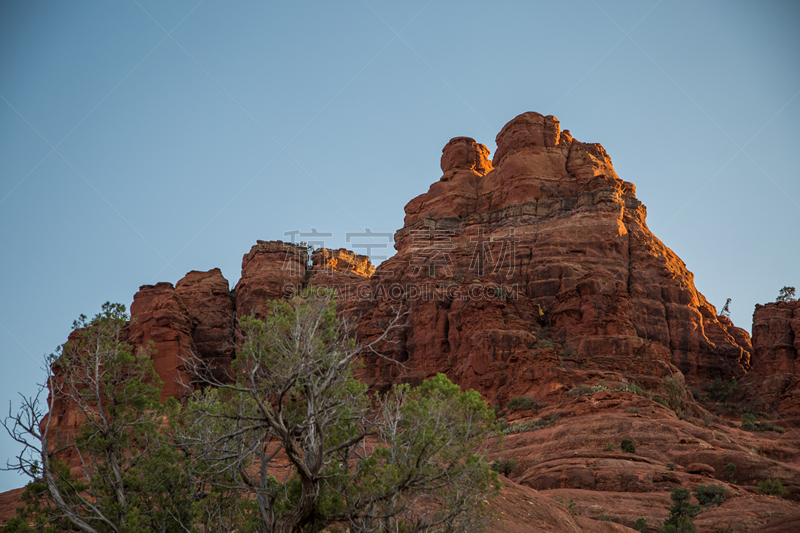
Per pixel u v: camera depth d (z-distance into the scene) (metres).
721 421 68.69
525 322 85.00
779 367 87.56
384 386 89.75
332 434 18.66
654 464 47.97
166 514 18.55
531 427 60.56
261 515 17.08
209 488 19.47
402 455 18.19
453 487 18.31
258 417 16.83
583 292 84.31
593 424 55.03
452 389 19.95
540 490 46.00
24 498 18.25
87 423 19.73
